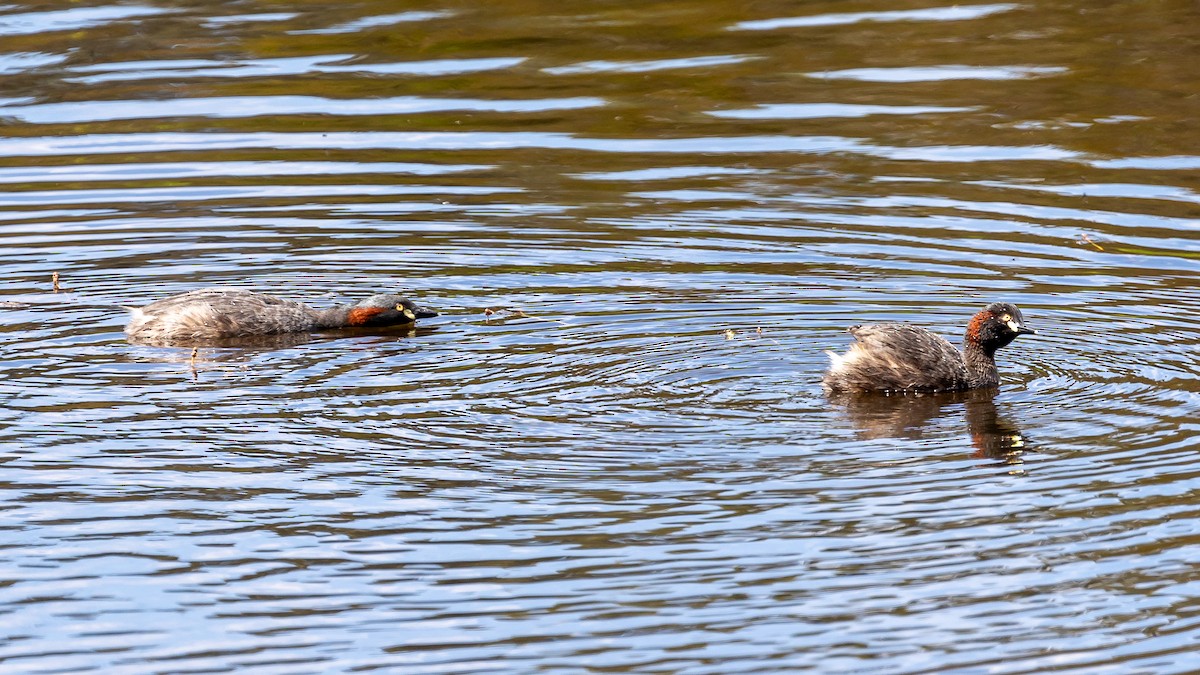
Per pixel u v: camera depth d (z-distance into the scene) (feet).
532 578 36.65
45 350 52.11
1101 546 37.76
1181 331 52.80
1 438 44.24
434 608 35.50
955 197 68.33
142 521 39.50
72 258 61.98
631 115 79.92
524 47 91.09
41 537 38.68
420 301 57.41
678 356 50.83
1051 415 45.91
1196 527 38.50
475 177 72.02
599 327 53.88
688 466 42.27
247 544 38.34
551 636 34.32
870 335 48.91
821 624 34.71
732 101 81.61
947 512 39.50
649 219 66.33
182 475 41.98
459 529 38.88
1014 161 72.33
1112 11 94.53
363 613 35.37
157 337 53.88
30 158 74.43
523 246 63.31
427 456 42.98
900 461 42.60
